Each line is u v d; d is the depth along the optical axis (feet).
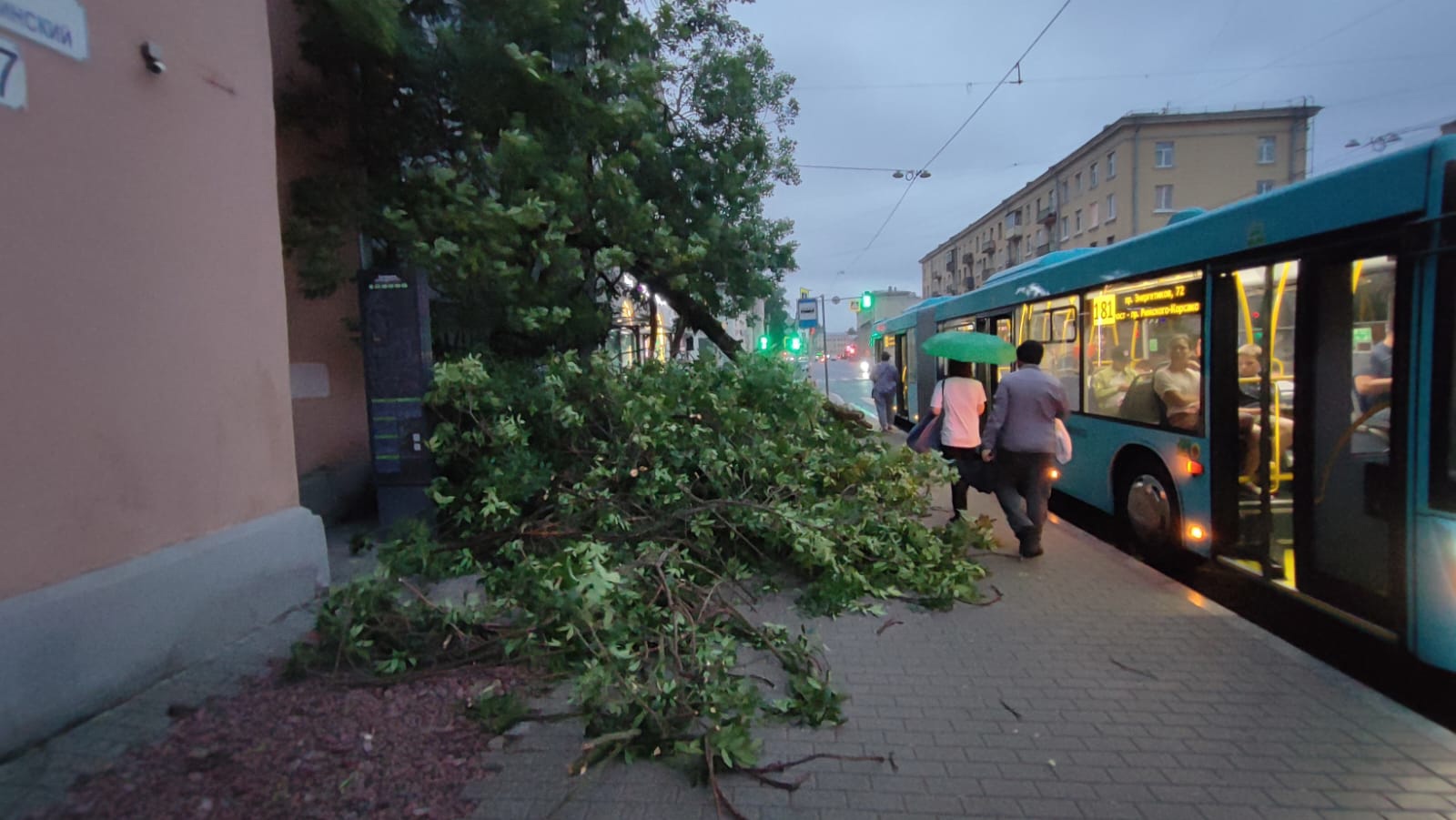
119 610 12.41
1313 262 17.01
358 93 24.89
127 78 13.19
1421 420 14.26
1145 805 10.63
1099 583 20.42
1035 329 32.42
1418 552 14.35
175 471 13.99
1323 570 16.83
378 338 21.91
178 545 14.02
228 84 15.49
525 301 25.50
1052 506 34.01
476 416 21.84
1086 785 11.10
